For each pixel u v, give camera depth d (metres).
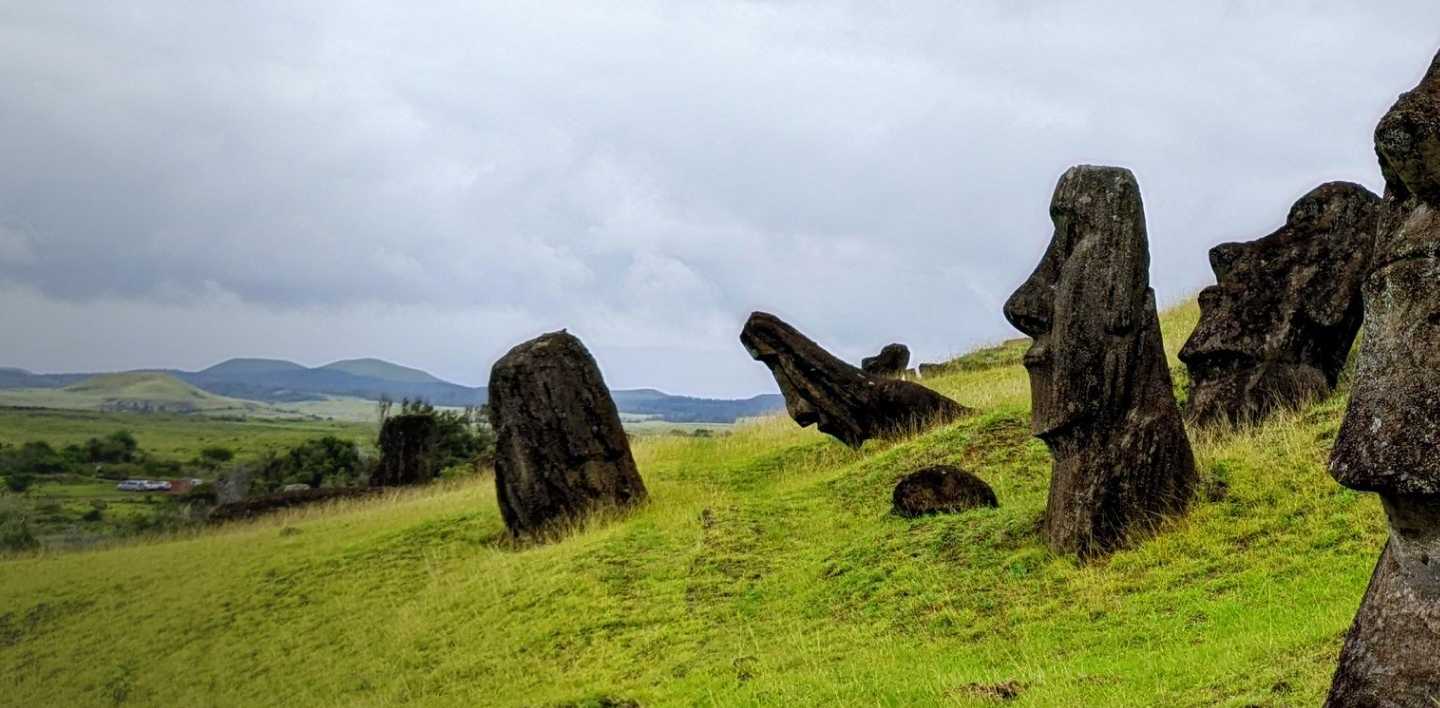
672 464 26.02
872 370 30.61
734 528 17.92
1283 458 13.68
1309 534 11.77
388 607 19.00
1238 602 10.60
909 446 20.84
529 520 21.38
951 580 13.43
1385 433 5.40
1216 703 7.70
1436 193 5.62
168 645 19.78
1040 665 10.20
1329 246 16.33
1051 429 13.36
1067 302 13.45
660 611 15.10
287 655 17.98
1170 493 13.19
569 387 21.91
